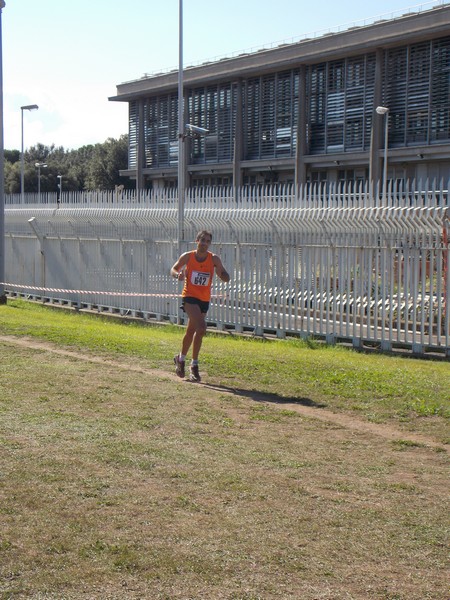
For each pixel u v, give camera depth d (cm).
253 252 1838
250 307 1853
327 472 620
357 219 1606
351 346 1631
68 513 519
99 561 447
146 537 482
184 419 779
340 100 4775
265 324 1819
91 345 1273
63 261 2516
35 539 476
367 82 4600
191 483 582
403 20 4291
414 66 4375
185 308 1002
